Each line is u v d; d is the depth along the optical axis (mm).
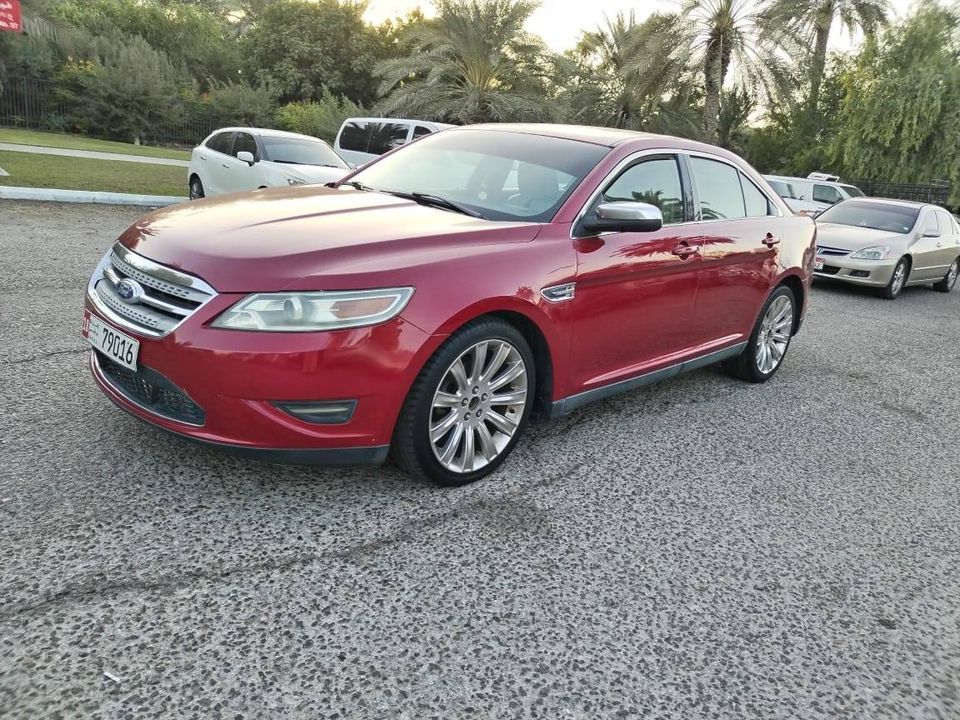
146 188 14414
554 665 2318
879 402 5523
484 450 3410
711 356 4871
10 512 2766
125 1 40906
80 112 28000
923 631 2730
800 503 3650
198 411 2830
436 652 2312
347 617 2424
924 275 12016
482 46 24234
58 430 3453
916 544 3377
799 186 21062
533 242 3418
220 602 2422
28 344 4645
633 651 2428
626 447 4066
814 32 32094
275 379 2709
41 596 2348
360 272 2820
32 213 10352
